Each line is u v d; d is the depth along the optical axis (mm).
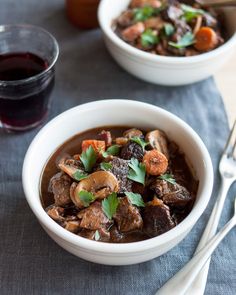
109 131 540
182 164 513
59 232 429
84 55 672
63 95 624
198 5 678
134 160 480
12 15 712
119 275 473
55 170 507
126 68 627
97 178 463
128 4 687
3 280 468
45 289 463
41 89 557
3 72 582
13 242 493
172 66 589
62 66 656
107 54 675
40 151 492
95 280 470
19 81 531
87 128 534
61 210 465
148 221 455
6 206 518
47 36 589
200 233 506
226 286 472
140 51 593
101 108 523
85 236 451
